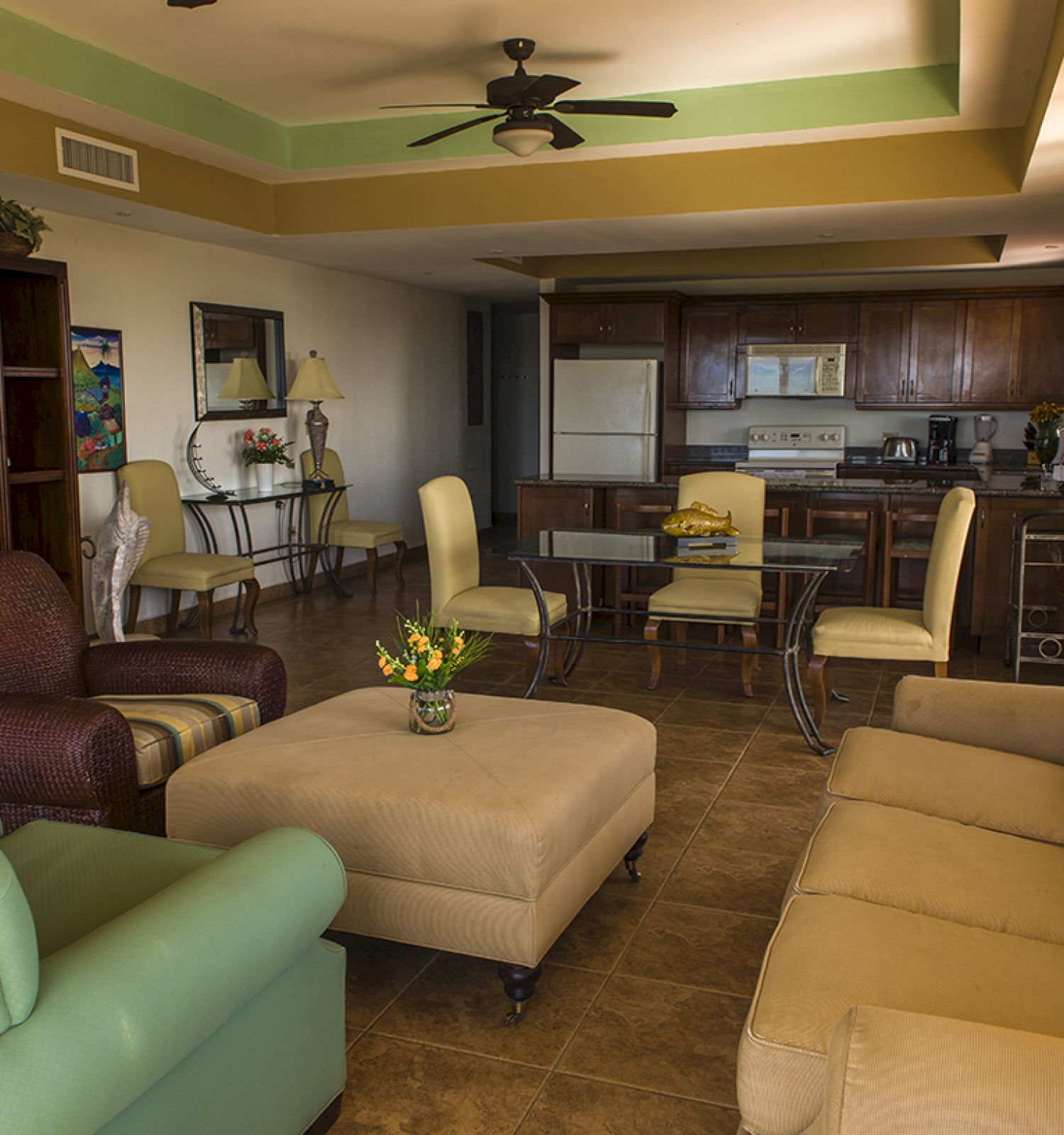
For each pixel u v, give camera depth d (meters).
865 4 3.78
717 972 2.45
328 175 5.70
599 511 6.36
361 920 2.30
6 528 4.02
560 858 2.23
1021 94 4.12
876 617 4.14
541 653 4.41
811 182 4.99
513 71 4.57
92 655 3.12
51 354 4.30
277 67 4.52
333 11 3.86
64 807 2.51
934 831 2.02
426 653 2.61
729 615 4.43
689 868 2.99
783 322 8.23
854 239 6.05
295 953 1.66
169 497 5.75
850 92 4.61
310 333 7.42
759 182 5.07
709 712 4.51
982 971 1.53
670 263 8.09
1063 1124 1.04
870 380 8.12
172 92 4.68
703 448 8.84
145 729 2.73
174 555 5.71
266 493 6.50
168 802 2.44
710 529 4.42
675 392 8.41
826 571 3.81
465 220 5.60
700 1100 2.00
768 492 6.12
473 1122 1.94
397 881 2.26
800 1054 1.41
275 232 5.97
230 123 5.09
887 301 8.00
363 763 2.43
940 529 4.04
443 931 2.23
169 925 1.45
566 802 2.25
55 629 3.04
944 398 7.98
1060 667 5.33
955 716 2.54
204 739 2.83
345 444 7.96
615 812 2.61
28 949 1.25
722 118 4.81
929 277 8.23
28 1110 1.18
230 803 2.37
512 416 11.18
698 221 5.43
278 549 7.09
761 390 8.34
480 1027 2.24
